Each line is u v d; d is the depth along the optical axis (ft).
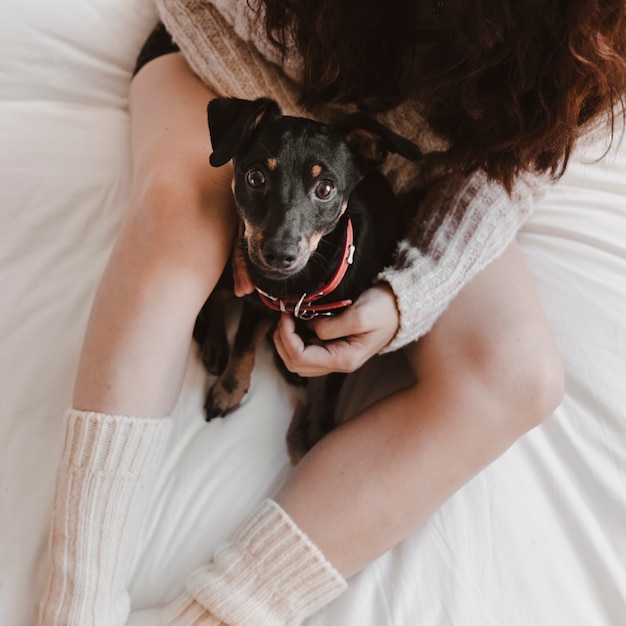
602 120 3.63
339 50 3.37
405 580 3.54
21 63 4.93
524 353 3.59
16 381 3.76
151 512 3.67
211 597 3.27
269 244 3.22
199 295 3.37
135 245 3.31
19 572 3.38
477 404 3.52
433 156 4.00
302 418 4.12
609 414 3.97
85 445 3.21
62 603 3.25
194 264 3.32
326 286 3.61
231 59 3.83
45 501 3.54
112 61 5.12
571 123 3.24
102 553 3.29
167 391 3.38
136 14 5.20
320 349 3.56
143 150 3.73
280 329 3.63
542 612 3.45
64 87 5.02
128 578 3.49
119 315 3.25
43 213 4.22
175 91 4.00
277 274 3.37
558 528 3.72
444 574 3.55
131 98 4.45
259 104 3.28
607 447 3.90
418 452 3.47
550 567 3.59
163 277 3.26
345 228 3.64
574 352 4.18
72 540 3.27
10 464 3.58
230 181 3.59
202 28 3.82
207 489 3.77
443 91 3.37
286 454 4.02
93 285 4.09
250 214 3.36
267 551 3.35
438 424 3.51
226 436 3.93
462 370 3.60
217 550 3.47
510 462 3.89
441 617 3.43
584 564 3.62
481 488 3.80
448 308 3.80
